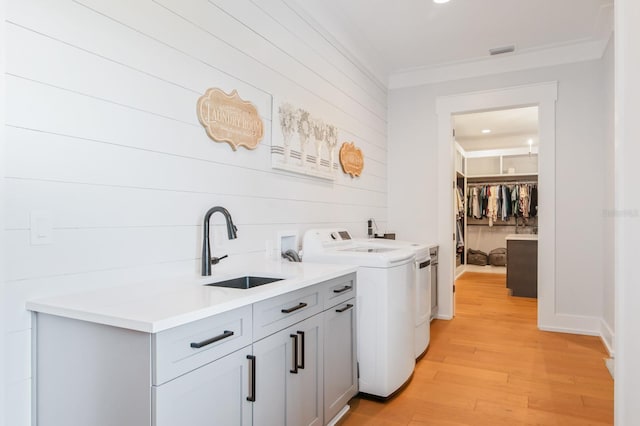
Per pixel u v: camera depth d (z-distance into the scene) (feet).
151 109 5.48
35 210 4.17
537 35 11.55
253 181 7.54
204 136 6.39
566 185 12.42
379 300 7.84
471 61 13.50
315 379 6.12
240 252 7.16
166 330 3.57
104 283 4.87
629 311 3.19
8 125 3.94
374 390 7.84
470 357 10.18
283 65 8.47
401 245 10.71
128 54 5.16
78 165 4.58
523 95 12.94
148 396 3.50
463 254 24.68
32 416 4.19
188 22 6.09
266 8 7.94
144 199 5.38
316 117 9.68
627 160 3.19
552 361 9.89
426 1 9.68
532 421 7.04
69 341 3.99
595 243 12.08
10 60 3.96
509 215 24.03
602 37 11.53
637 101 3.02
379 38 11.66
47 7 4.27
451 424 6.95
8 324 3.97
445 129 14.06
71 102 4.50
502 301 16.67
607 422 6.98
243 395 4.57
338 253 8.45
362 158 12.40
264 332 4.93
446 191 14.02
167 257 5.73
